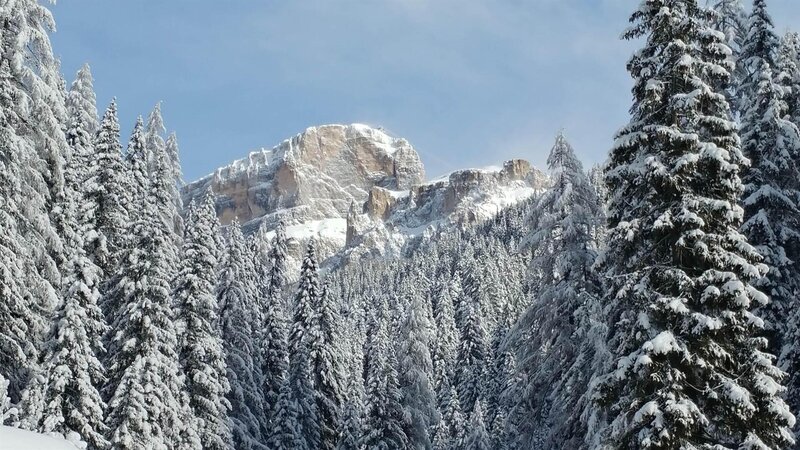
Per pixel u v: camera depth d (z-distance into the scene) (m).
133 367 26.34
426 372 49.72
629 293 16.64
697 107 16.47
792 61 24.27
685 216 15.34
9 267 20.72
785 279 21.94
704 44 17.06
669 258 16.33
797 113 24.77
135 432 25.67
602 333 22.02
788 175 22.81
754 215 21.69
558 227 25.55
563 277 25.47
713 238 15.24
